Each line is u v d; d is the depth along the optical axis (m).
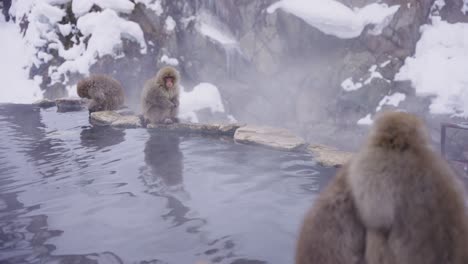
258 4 13.44
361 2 13.27
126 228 3.44
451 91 12.02
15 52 14.05
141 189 4.36
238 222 3.52
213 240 3.21
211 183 4.51
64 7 13.30
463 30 13.26
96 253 3.03
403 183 1.50
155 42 13.32
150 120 7.62
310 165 5.11
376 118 1.67
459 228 1.49
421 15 13.38
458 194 1.55
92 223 3.54
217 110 12.98
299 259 1.72
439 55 12.76
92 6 12.94
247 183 4.49
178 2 13.51
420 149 1.55
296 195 4.10
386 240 1.54
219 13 13.60
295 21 13.18
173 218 3.62
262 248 3.07
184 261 2.90
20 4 15.08
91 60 12.32
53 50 12.99
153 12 13.29
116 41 12.55
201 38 13.36
